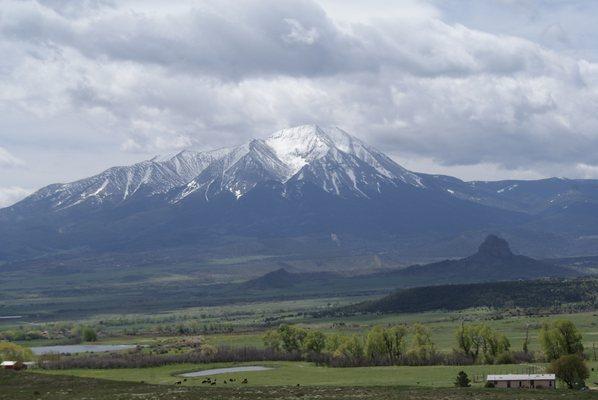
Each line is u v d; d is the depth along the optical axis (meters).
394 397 167.00
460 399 163.62
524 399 162.50
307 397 168.12
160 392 177.12
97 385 188.62
